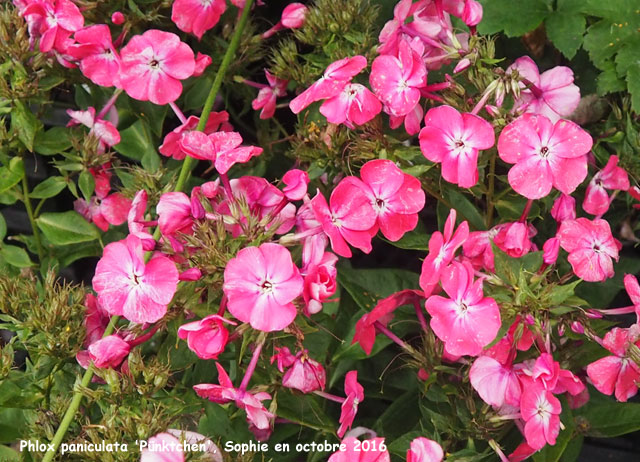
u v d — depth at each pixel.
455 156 0.63
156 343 0.70
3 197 0.73
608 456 0.80
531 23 0.69
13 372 0.66
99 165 0.72
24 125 0.70
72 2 0.69
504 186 0.70
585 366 0.66
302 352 0.64
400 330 0.69
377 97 0.64
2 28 0.69
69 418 0.64
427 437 0.65
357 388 0.66
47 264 0.75
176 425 0.66
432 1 0.67
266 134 0.75
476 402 0.66
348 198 0.62
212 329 0.60
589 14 0.69
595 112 0.71
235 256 0.61
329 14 0.69
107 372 0.63
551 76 0.66
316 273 0.61
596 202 0.68
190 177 0.73
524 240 0.65
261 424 0.62
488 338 0.61
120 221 0.74
